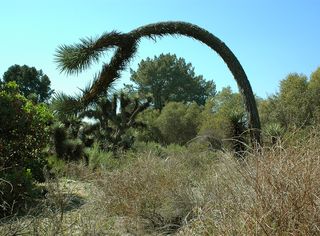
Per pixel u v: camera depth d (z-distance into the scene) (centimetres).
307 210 391
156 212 648
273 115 1541
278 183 416
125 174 755
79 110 1103
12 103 1007
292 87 2591
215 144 1016
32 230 539
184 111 4981
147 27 1118
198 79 8269
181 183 691
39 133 1054
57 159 1264
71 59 1060
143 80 7888
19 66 5678
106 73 1105
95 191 766
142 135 2275
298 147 486
